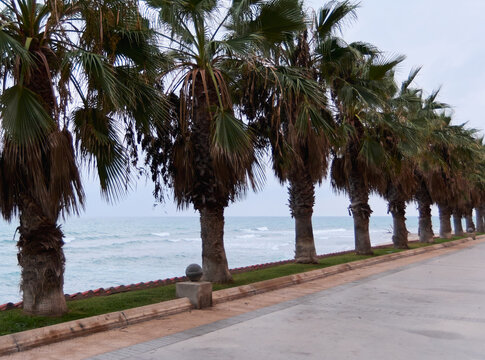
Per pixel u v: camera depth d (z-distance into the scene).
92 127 6.76
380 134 17.38
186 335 5.65
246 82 11.52
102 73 6.12
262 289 9.11
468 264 14.66
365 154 15.82
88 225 119.81
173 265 31.78
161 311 6.80
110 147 7.15
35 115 5.80
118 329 6.00
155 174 10.18
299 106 11.70
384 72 15.23
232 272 13.25
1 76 6.64
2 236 69.56
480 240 30.31
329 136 12.29
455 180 27.56
